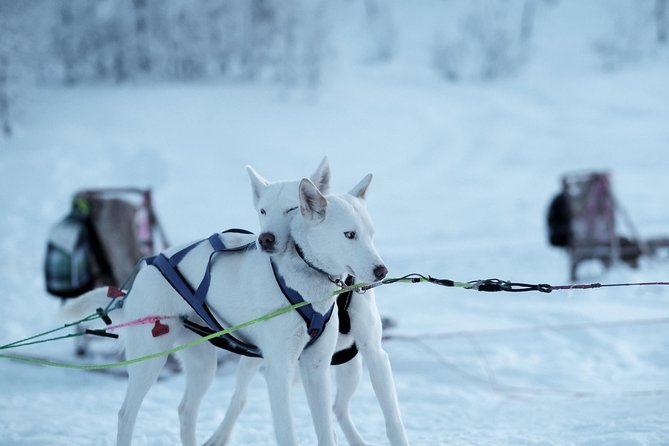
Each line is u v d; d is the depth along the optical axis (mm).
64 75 39781
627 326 8836
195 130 30203
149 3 41219
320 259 3756
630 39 48094
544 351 8023
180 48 41781
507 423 5316
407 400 6430
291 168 26031
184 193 21766
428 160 27891
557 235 12422
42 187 19906
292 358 3832
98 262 7996
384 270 3631
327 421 3918
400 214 20219
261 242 3820
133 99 34812
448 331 8906
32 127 28438
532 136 31000
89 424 5594
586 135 30500
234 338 4129
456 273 13297
